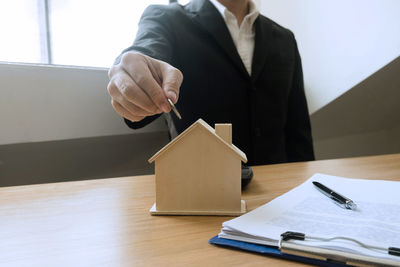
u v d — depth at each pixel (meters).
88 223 0.37
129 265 0.27
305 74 1.50
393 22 1.11
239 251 0.29
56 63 1.03
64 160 1.01
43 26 0.99
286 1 1.51
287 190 0.51
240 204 0.40
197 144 0.39
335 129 1.74
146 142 1.19
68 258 0.28
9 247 0.31
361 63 1.24
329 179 0.53
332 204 0.40
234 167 0.39
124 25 1.17
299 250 0.26
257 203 0.44
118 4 1.14
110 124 1.01
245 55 1.08
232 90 0.99
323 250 0.26
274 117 1.06
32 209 0.42
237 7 1.11
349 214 0.36
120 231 0.35
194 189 0.40
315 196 0.43
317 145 1.78
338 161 0.77
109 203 0.45
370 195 0.44
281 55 1.11
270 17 1.54
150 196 0.49
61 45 1.03
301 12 1.46
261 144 1.03
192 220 0.38
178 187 0.40
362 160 0.78
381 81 1.36
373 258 0.24
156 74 0.46
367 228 0.31
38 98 0.86
